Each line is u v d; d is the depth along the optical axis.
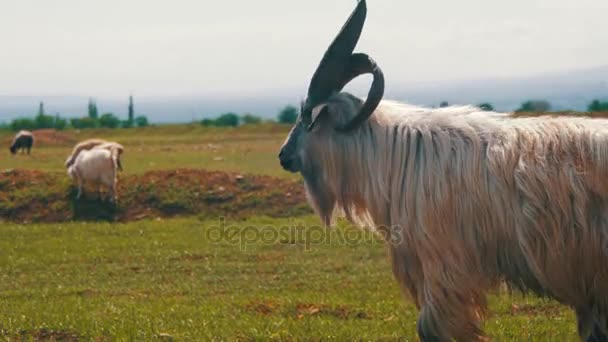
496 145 8.35
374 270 17.78
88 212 28.58
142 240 22.58
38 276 17.81
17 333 10.63
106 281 17.17
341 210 9.41
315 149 9.18
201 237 23.05
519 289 8.48
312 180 9.30
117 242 22.25
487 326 10.89
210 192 29.11
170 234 23.62
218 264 18.92
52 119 102.94
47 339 10.49
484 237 8.34
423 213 8.46
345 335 10.30
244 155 45.66
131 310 12.61
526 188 8.10
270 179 29.83
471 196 8.32
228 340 10.12
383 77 8.70
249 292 15.41
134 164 40.44
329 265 18.52
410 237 8.62
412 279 8.82
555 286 8.22
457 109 8.88
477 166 8.34
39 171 31.56
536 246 8.11
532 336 10.16
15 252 20.83
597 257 8.01
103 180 28.94
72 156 30.61
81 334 10.54
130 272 18.23
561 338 10.02
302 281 16.69
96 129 82.06
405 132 8.74
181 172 30.56
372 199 8.90
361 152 8.92
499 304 12.48
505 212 8.20
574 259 8.07
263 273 17.81
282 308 12.64
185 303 13.73
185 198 28.95
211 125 87.94
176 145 56.59
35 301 14.46
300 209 27.86
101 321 11.37
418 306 8.95
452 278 8.41
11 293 15.63
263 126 75.44
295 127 9.29
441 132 8.60
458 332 8.48
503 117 8.74
